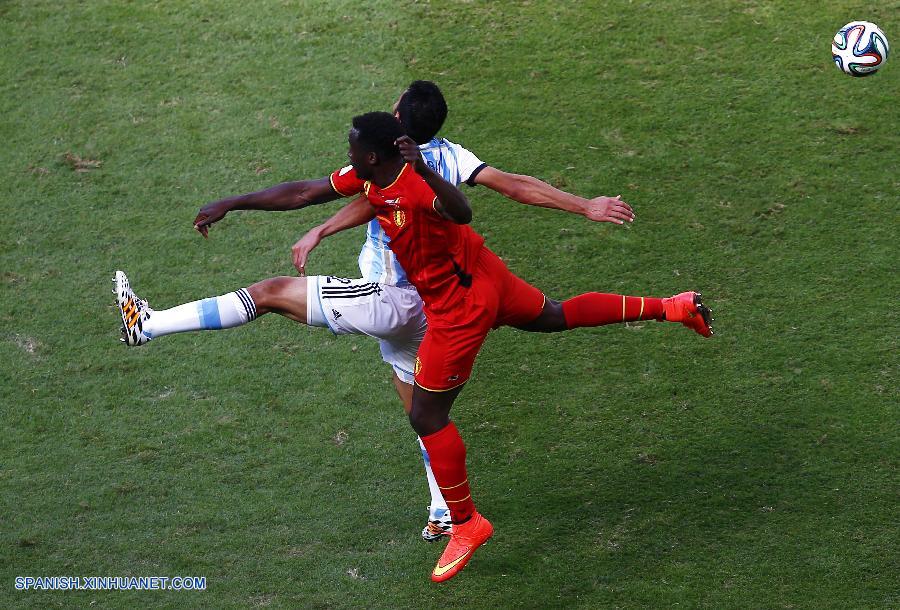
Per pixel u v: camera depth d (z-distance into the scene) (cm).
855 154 3048
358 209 1972
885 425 2369
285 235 2923
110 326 2703
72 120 3281
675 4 3600
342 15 3619
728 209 2922
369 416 2488
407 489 2331
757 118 3180
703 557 2153
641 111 3228
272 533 2242
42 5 3700
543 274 2780
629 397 2491
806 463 2311
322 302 1995
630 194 2977
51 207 3014
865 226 2844
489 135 3167
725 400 2462
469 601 2108
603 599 2092
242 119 3259
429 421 1945
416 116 1917
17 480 2345
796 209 2906
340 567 2175
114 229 2948
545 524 2242
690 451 2364
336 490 2330
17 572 2158
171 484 2342
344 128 3206
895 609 2025
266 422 2477
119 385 2564
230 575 2158
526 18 3578
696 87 3297
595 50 3444
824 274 2731
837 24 3466
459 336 1883
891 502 2217
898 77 3272
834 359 2527
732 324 2631
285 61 3453
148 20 3628
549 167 3059
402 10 3625
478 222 2936
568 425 2442
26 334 2683
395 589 2134
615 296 2052
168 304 2730
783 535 2178
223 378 2581
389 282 2012
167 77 3416
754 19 3519
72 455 2406
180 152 3162
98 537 2231
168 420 2481
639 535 2206
